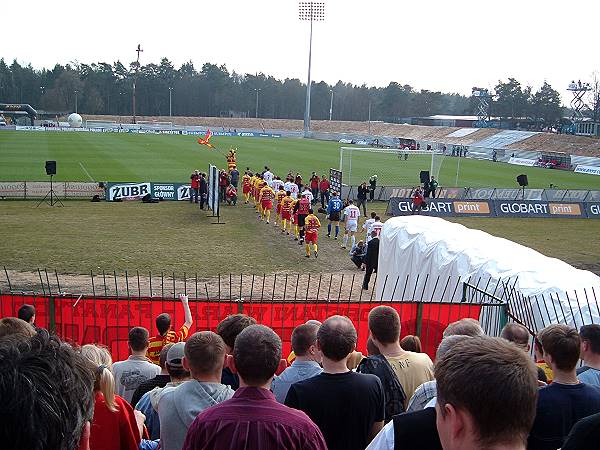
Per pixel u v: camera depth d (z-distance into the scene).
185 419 3.99
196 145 75.50
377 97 190.38
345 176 50.56
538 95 138.75
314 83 188.12
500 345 2.02
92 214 28.38
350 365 6.06
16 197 31.84
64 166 47.47
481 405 1.87
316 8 95.00
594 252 23.84
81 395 1.64
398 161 65.06
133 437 3.98
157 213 29.47
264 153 69.31
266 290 17.19
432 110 183.88
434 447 2.64
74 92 160.38
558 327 3.84
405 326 10.05
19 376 1.54
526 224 30.33
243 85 183.88
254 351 3.15
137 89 169.62
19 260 19.19
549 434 3.59
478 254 12.09
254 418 2.98
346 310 10.15
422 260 13.64
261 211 29.83
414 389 4.93
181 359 4.98
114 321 9.97
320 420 4.00
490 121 139.75
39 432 1.51
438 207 32.00
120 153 60.31
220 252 21.62
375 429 4.18
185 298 9.27
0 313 9.81
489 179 51.34
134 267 18.89
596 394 3.71
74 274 17.80
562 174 58.53
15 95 167.50
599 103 121.19
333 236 26.08
